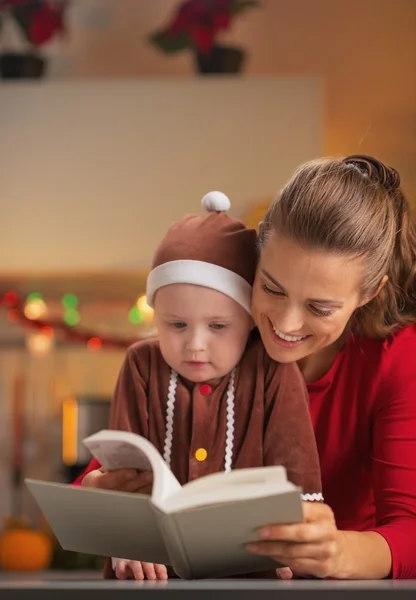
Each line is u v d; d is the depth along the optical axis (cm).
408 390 156
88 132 373
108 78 406
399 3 406
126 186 371
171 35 405
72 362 453
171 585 106
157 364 150
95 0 410
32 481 122
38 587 103
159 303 144
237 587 103
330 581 117
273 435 140
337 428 161
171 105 371
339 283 132
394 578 132
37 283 397
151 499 110
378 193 142
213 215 150
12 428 446
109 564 153
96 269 369
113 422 150
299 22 407
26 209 373
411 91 406
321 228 131
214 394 145
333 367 161
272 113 367
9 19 411
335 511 165
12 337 451
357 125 410
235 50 398
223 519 108
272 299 135
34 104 376
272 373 143
